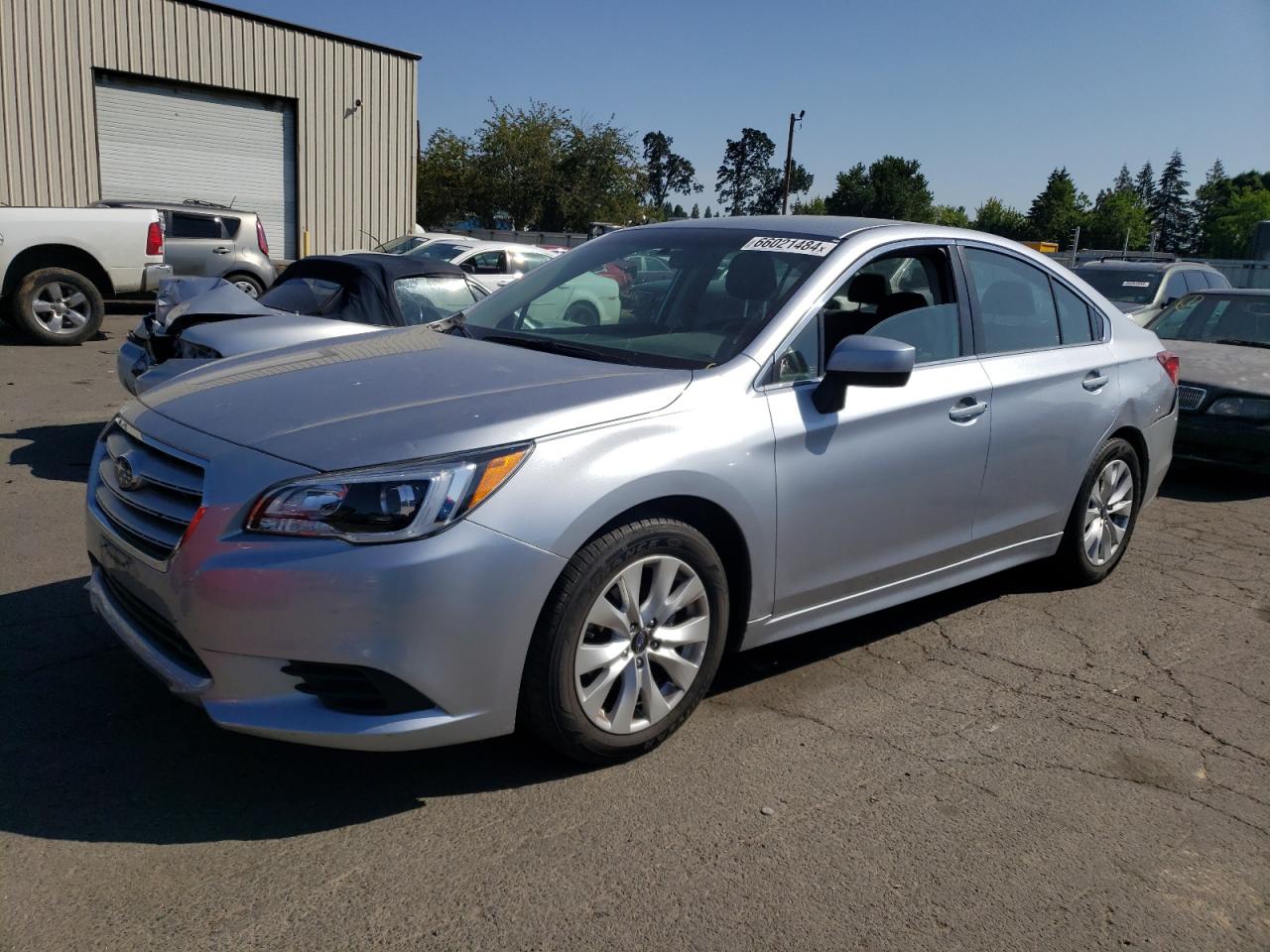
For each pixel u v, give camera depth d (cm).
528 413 297
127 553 295
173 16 2114
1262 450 725
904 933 256
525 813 298
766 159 12169
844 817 305
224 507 273
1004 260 461
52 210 1223
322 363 353
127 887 257
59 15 1991
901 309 411
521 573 281
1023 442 439
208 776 309
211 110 2225
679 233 441
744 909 261
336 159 2400
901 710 378
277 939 241
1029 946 254
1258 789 335
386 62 2431
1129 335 522
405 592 266
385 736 273
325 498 267
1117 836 304
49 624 413
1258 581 547
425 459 275
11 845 271
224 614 267
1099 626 471
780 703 378
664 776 322
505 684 287
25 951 233
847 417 362
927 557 409
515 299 438
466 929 248
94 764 313
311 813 293
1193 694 404
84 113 2053
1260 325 865
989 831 303
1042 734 365
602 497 294
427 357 358
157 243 1284
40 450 722
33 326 1219
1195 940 260
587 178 5238
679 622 330
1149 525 659
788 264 389
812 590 368
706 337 366
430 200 5269
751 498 335
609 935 249
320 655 266
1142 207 9219
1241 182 12712
